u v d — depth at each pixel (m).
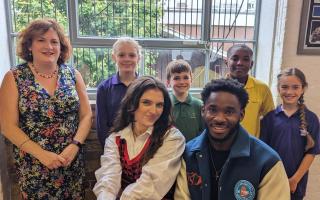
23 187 1.59
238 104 1.16
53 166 1.50
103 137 1.78
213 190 1.20
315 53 2.13
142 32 2.29
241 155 1.15
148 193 1.26
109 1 2.21
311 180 2.24
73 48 2.21
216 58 2.38
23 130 1.53
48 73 1.56
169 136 1.38
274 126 1.69
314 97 2.19
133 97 1.41
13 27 2.17
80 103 1.67
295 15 2.07
